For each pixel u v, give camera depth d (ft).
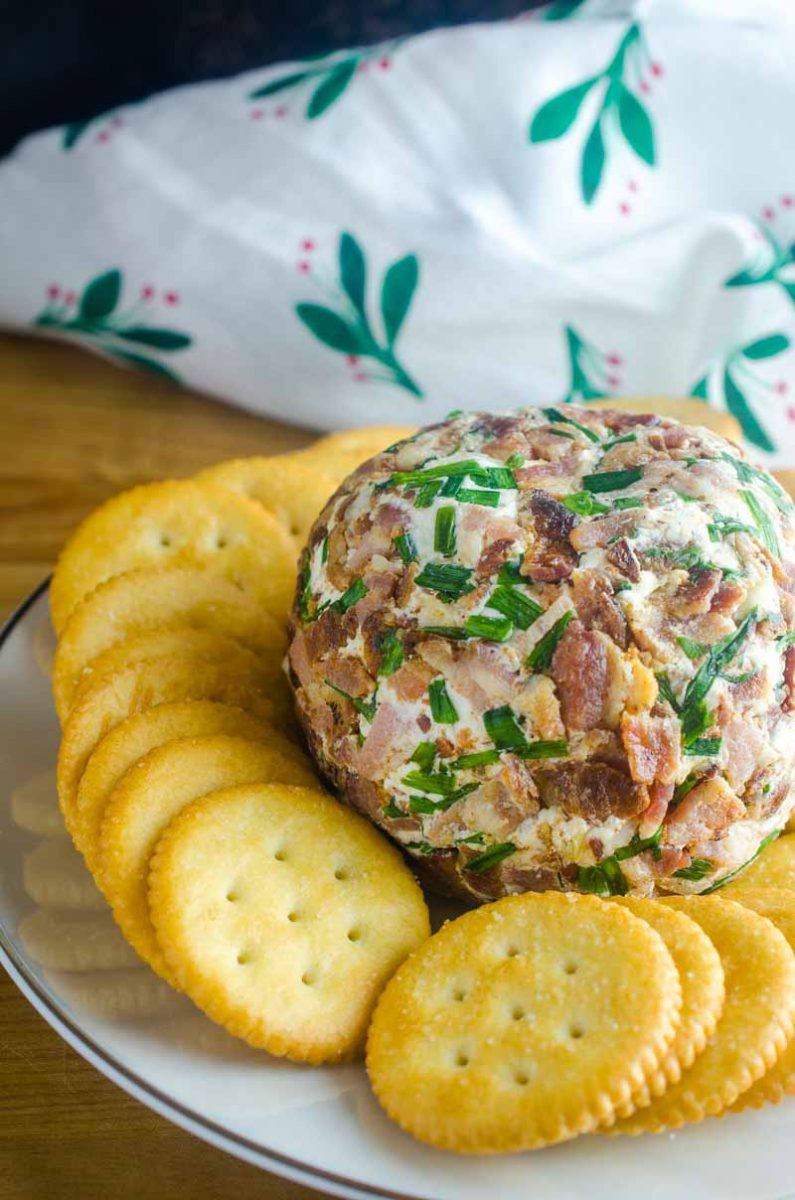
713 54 1.58
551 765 1.02
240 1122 0.95
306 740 1.13
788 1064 0.94
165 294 1.59
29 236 1.60
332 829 1.06
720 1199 0.92
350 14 1.72
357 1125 0.95
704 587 1.01
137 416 1.64
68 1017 1.00
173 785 1.06
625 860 1.03
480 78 1.59
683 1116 0.92
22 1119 1.02
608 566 1.01
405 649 1.03
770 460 1.65
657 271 1.57
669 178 1.62
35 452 1.58
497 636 1.01
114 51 1.74
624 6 1.60
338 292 1.58
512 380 1.62
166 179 1.59
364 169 1.59
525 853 1.04
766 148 1.61
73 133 1.62
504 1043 0.94
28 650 1.27
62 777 1.09
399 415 1.64
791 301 1.58
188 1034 0.99
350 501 1.10
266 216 1.59
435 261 1.56
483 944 0.99
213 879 1.01
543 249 1.60
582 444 1.09
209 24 1.72
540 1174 0.92
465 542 1.03
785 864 1.10
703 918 1.01
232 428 1.64
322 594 1.08
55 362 1.70
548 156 1.59
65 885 1.09
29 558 1.45
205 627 1.21
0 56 1.72
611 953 0.96
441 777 1.03
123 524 1.26
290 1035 0.97
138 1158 1.01
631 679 1.00
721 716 1.01
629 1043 0.92
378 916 1.03
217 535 1.27
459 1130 0.92
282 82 1.63
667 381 1.62
